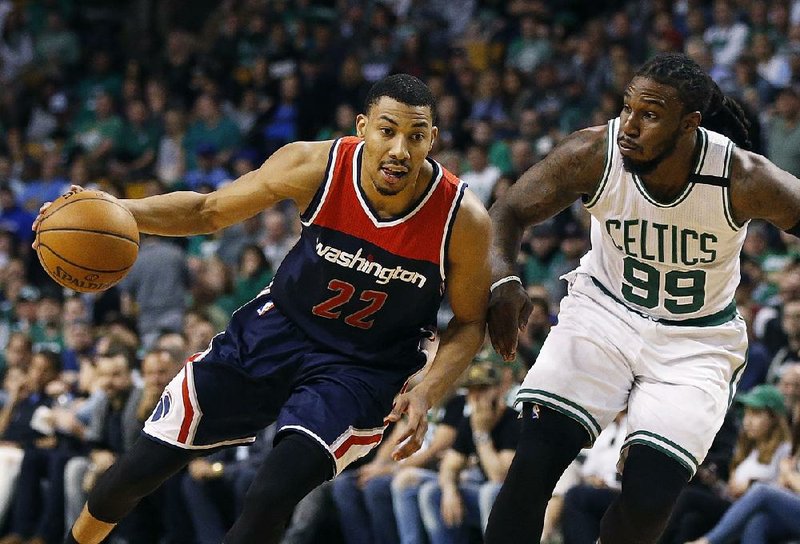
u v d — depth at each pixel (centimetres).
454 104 1348
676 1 1459
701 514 698
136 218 446
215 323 1027
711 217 445
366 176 434
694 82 428
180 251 1161
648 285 466
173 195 455
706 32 1390
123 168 1506
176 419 459
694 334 468
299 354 455
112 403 880
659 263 459
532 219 474
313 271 446
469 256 439
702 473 710
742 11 1373
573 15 1619
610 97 1213
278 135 1501
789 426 727
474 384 742
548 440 452
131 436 855
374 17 1638
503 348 462
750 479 707
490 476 739
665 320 470
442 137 1305
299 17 1758
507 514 446
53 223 434
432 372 441
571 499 712
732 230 449
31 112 1692
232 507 827
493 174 1191
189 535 838
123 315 985
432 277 441
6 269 1235
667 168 439
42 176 1495
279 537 428
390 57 1580
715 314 472
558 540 723
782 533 672
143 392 861
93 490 473
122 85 1761
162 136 1561
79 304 1116
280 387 460
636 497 443
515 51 1514
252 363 457
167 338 870
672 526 702
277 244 1178
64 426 922
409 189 431
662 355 466
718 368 466
